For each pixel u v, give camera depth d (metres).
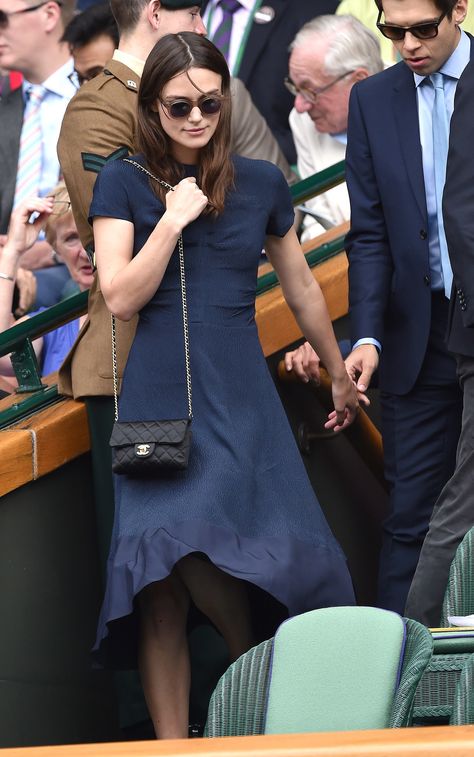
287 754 9.07
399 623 10.77
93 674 16.62
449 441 16.84
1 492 15.91
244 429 14.24
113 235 14.37
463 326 15.20
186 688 14.41
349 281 16.61
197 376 14.24
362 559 19.05
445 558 15.08
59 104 23.56
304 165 23.14
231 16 23.92
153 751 9.20
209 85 14.07
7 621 16.05
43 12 23.23
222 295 14.44
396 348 16.70
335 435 18.70
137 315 15.23
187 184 14.12
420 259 16.36
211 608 14.23
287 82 22.52
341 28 22.11
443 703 12.01
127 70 15.87
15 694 16.05
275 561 13.74
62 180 20.58
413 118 16.34
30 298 20.48
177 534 13.58
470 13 23.08
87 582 16.61
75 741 16.41
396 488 17.06
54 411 16.56
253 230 14.55
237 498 13.95
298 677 10.91
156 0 15.84
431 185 16.28
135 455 13.82
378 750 9.03
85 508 16.69
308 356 17.75
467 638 11.98
